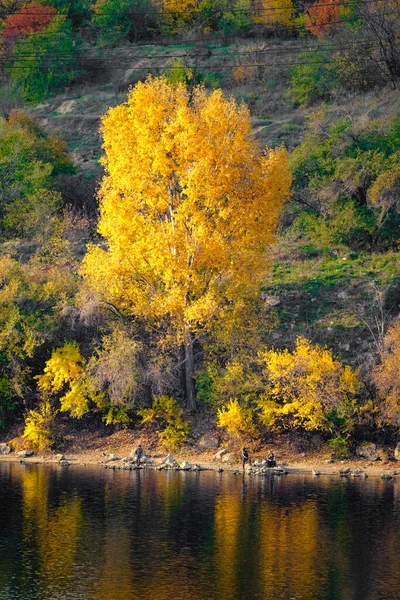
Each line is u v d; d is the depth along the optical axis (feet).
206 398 247.91
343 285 295.07
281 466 229.25
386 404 230.27
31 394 259.39
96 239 339.16
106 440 248.11
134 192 238.07
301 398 234.38
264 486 204.33
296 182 339.98
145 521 169.99
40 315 263.49
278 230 337.93
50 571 140.56
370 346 263.08
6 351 255.50
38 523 167.94
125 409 247.50
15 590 131.54
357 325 274.16
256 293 250.16
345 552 152.25
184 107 227.20
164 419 248.32
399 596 131.23
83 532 162.20
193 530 164.25
